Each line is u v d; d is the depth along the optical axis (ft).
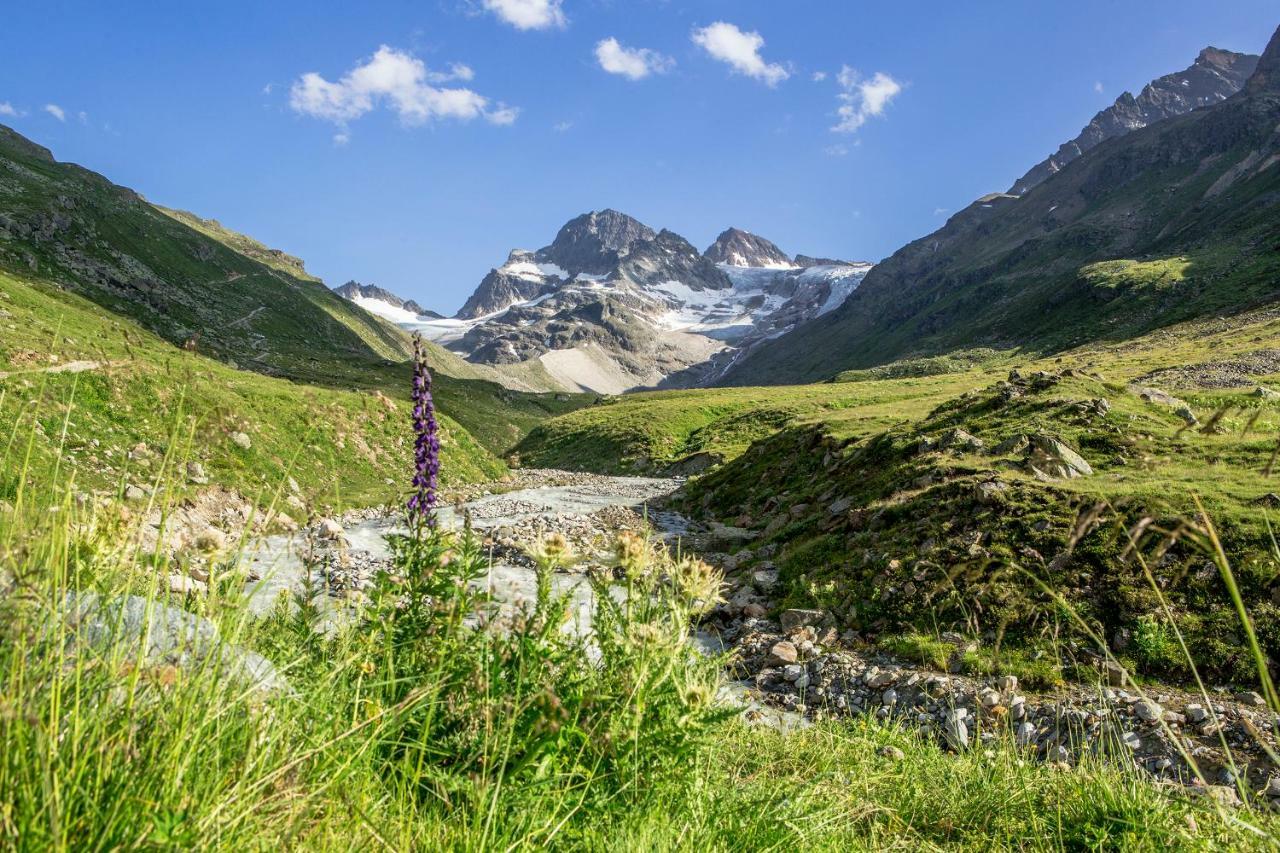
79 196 612.29
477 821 10.69
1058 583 50.21
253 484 74.90
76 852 7.33
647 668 13.96
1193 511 51.21
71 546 9.84
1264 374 180.96
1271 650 41.86
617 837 12.73
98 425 70.33
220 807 8.25
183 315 555.69
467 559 14.88
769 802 16.39
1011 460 72.64
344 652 13.39
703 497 136.98
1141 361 272.10
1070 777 25.34
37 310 111.45
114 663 9.38
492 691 13.16
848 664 49.08
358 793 10.62
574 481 188.85
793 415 256.11
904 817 22.74
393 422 117.19
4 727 7.65
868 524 70.44
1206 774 33.30
